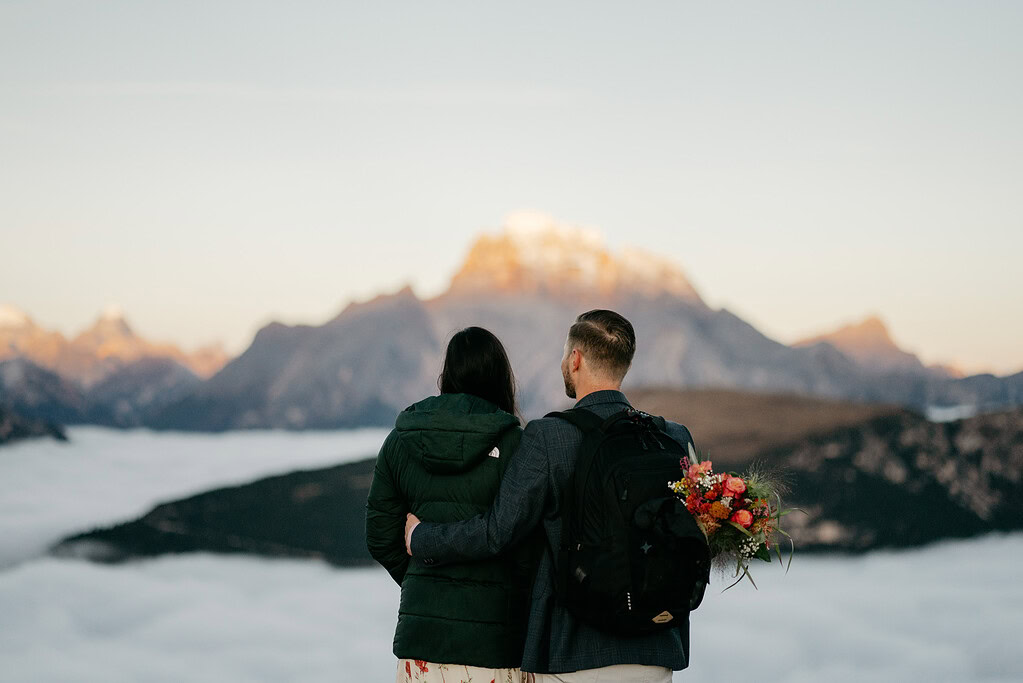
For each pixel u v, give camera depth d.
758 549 3.07
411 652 3.13
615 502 2.84
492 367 3.34
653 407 63.62
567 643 2.96
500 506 2.98
